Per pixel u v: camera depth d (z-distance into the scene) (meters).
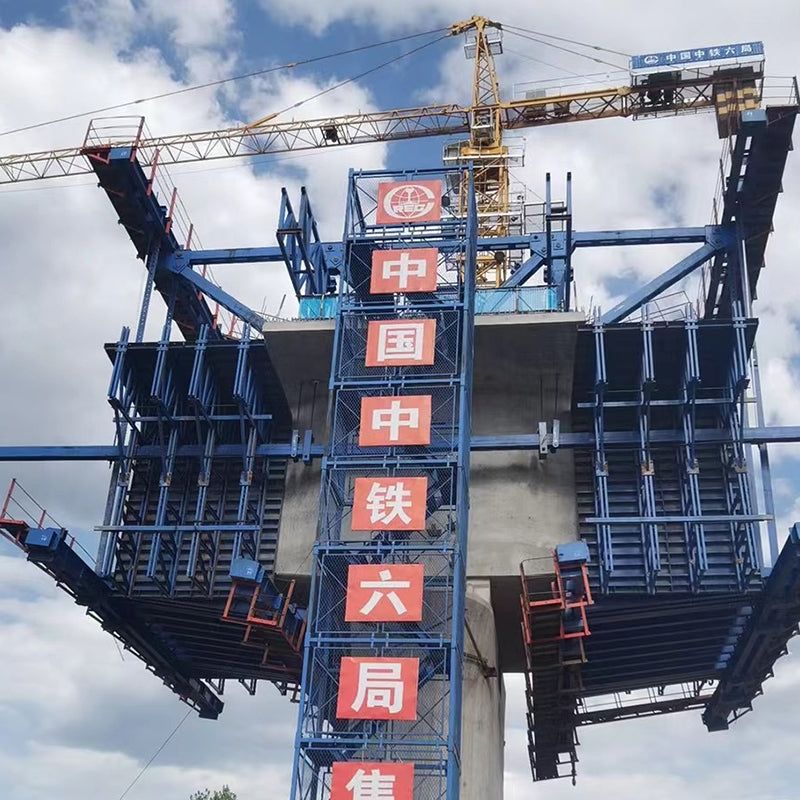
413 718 34.09
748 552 41.56
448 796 32.81
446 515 40.47
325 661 36.31
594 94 75.75
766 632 43.19
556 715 51.50
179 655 51.09
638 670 49.94
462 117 79.56
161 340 46.44
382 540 37.84
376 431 39.09
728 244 48.38
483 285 72.31
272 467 46.78
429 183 44.75
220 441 47.09
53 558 42.03
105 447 46.78
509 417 45.34
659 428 45.53
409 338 40.53
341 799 33.00
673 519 41.09
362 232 44.19
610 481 44.56
